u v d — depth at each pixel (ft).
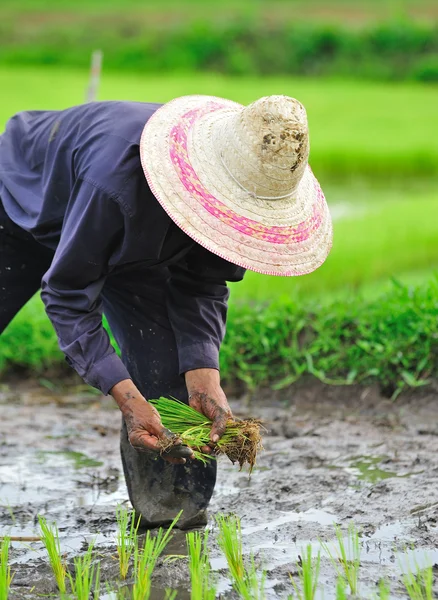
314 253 19.02
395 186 81.61
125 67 143.13
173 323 21.68
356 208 69.67
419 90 126.31
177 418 20.81
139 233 19.03
